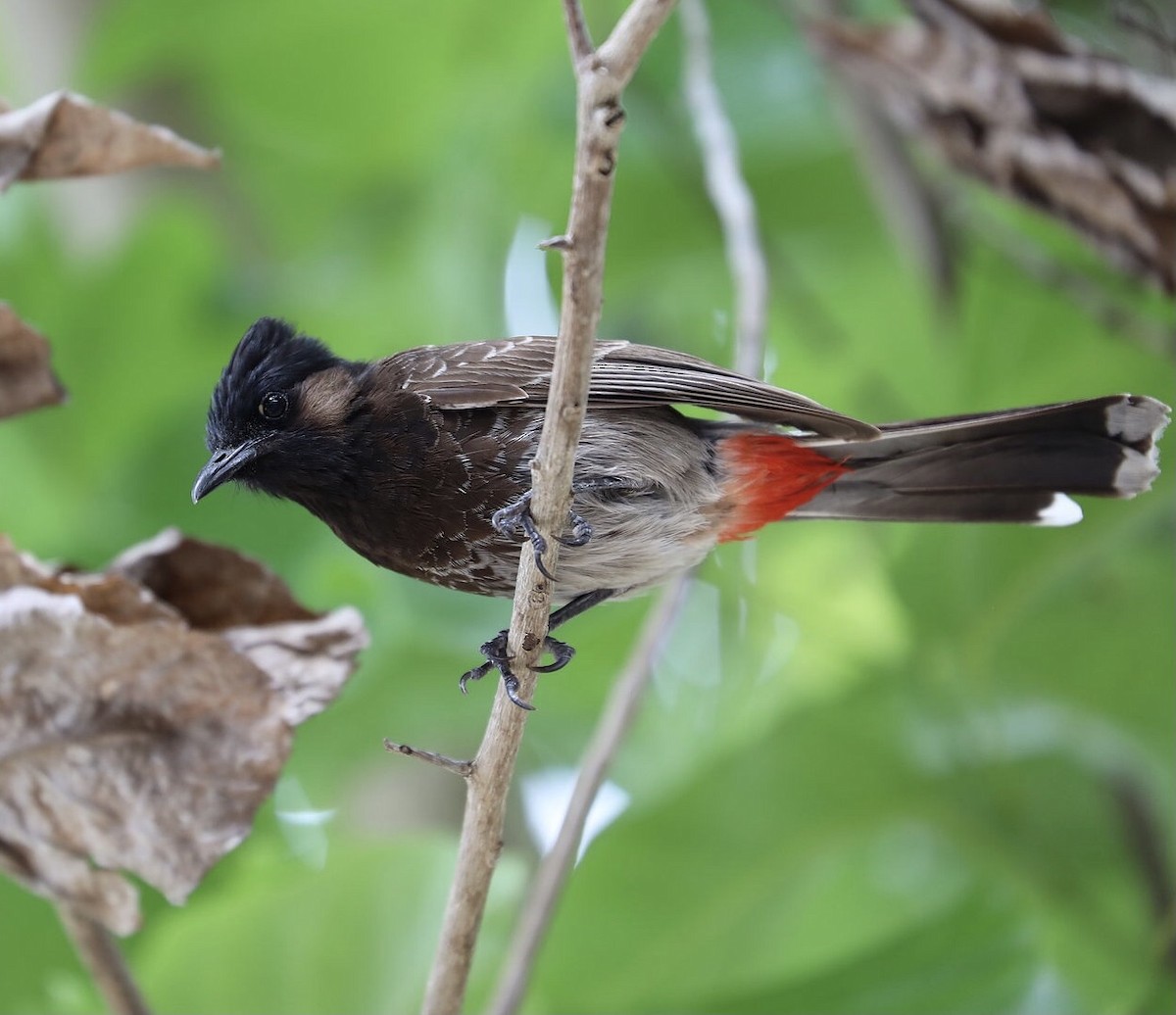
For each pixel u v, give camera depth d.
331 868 8.96
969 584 10.37
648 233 13.43
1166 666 10.44
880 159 11.59
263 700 7.04
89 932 7.14
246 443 8.63
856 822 10.36
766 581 12.19
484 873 6.48
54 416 13.31
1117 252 9.41
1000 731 10.49
